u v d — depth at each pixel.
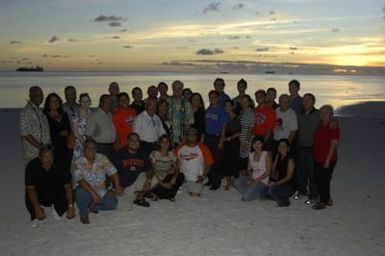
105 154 7.93
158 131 8.48
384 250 5.86
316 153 7.42
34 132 6.87
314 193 7.84
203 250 5.79
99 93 49.62
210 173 8.84
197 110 9.02
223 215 7.22
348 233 6.45
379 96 50.91
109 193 7.25
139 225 6.71
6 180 9.48
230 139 8.66
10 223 6.77
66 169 6.81
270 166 7.91
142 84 85.88
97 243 6.00
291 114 8.17
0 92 55.72
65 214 7.12
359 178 9.91
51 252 5.70
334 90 69.88
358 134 16.41
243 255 5.64
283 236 6.30
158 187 7.94
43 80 119.75
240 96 9.58
